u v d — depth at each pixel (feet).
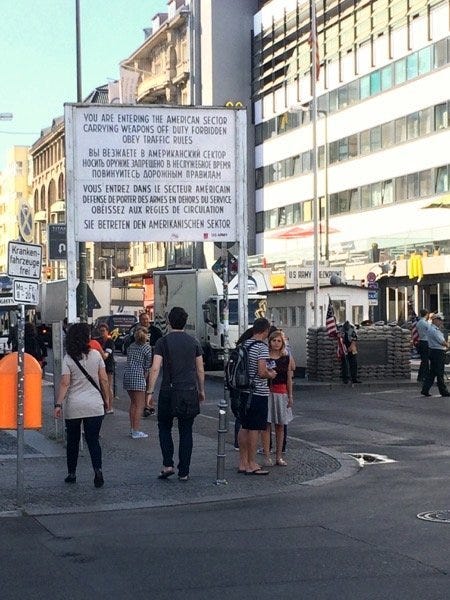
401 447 51.85
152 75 274.36
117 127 52.80
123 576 24.58
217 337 120.98
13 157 446.19
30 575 24.84
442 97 162.40
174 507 35.40
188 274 132.98
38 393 35.37
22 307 35.88
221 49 235.20
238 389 41.65
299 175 211.00
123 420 65.10
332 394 84.07
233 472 42.88
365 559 25.90
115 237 52.85
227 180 54.54
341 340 90.27
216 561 26.08
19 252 35.91
